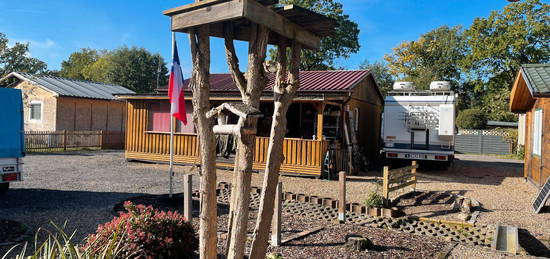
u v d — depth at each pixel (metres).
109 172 12.20
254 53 2.93
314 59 32.16
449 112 13.26
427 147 13.70
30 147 18.98
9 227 5.46
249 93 2.97
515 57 29.94
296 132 15.50
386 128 14.21
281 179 11.63
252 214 6.84
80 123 22.67
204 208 3.08
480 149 27.09
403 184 8.56
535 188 10.71
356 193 9.38
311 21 3.12
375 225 6.39
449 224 6.34
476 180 12.23
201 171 3.07
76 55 59.62
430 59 40.28
